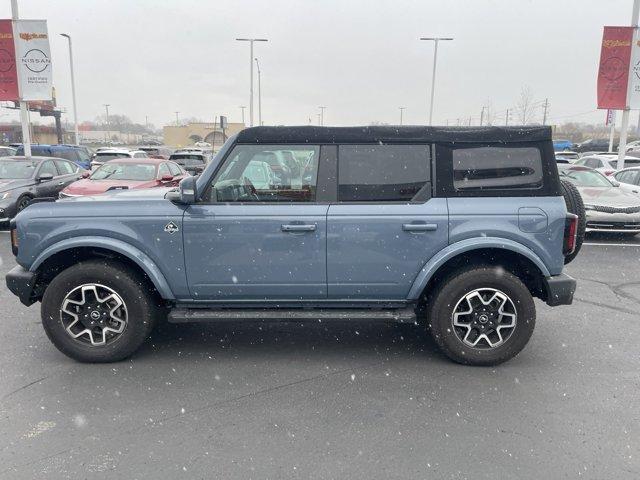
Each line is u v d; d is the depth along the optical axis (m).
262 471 2.83
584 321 5.31
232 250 4.09
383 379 3.97
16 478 2.77
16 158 11.78
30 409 3.48
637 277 7.16
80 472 2.82
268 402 3.60
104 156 19.86
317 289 4.18
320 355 4.45
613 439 3.16
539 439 3.16
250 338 4.84
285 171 4.12
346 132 4.10
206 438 3.14
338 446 3.07
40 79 15.36
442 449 3.05
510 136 4.09
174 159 23.02
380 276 4.14
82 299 4.15
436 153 4.09
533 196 4.10
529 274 4.38
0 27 15.00
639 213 9.67
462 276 4.11
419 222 4.05
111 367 4.16
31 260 4.14
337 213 4.06
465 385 3.87
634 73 15.02
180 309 4.28
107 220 4.09
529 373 4.09
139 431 3.21
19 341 4.66
